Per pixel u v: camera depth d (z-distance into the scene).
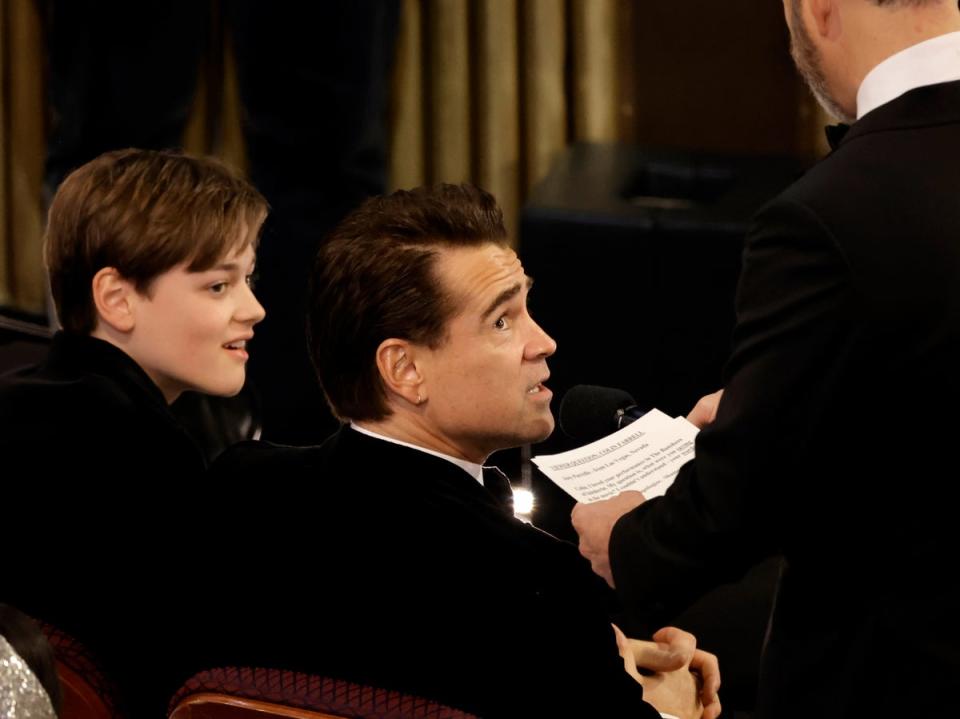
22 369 7.12
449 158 16.88
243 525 6.04
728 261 12.78
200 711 5.84
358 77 14.79
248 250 7.23
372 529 5.78
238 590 5.92
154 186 7.00
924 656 5.78
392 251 6.03
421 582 5.67
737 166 14.67
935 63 5.89
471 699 5.59
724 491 5.90
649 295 12.98
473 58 16.73
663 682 7.77
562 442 12.93
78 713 6.48
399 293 6.00
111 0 15.06
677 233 12.82
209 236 6.99
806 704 6.10
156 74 15.30
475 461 6.32
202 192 7.04
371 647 5.65
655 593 6.33
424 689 5.60
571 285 13.09
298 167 14.96
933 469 5.71
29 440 6.64
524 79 16.77
